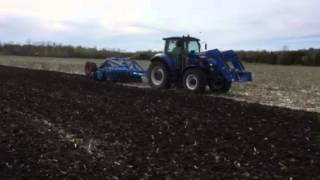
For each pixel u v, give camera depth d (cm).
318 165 853
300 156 907
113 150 958
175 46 2141
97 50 8281
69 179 764
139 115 1337
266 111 1441
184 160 884
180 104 1569
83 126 1187
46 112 1378
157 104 1556
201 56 2042
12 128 1138
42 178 766
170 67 2125
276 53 8025
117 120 1261
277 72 4600
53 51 8612
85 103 1556
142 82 2595
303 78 3528
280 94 2161
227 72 2020
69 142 1020
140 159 889
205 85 2003
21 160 859
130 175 789
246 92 2217
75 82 2323
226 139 1052
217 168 834
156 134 1095
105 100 1638
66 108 1449
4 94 1748
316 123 1252
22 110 1410
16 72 3055
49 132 1113
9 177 766
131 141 1031
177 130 1139
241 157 903
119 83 2505
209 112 1411
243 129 1155
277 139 1047
